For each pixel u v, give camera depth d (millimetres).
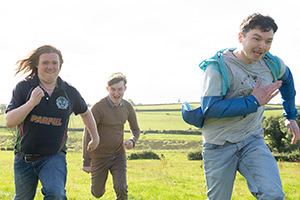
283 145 60500
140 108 143125
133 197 9641
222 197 4090
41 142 4027
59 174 4031
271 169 3770
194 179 15594
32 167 4145
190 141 86750
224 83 3857
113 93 5934
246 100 3699
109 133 6004
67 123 4215
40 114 3959
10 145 70625
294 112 4629
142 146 80312
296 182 13578
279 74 4266
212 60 3893
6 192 9219
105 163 6055
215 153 4078
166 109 138125
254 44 3674
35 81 4027
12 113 3682
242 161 3963
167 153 65000
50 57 3979
